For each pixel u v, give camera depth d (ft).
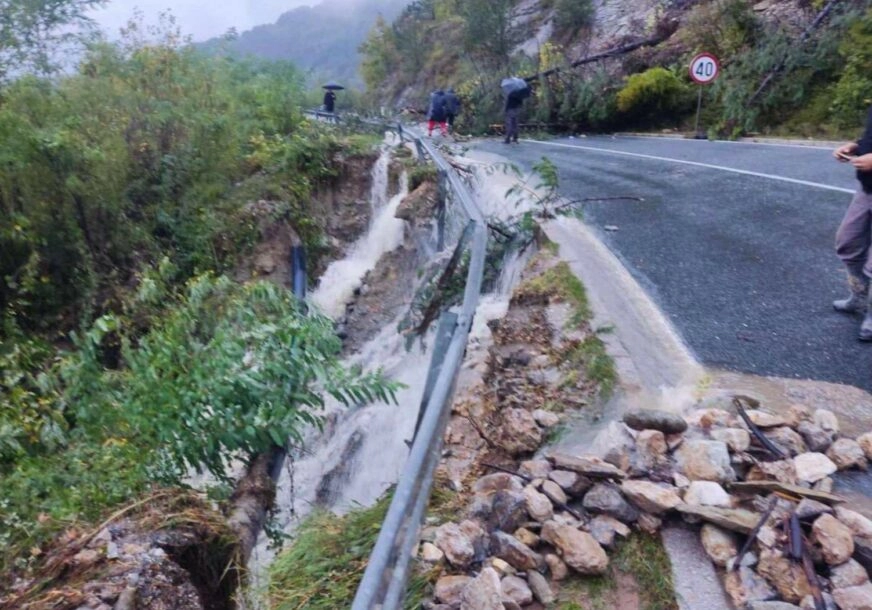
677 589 9.43
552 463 11.47
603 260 22.16
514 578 9.54
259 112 52.54
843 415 13.07
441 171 30.42
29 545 12.28
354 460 20.04
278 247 39.86
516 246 24.71
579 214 27.07
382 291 38.06
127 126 38.83
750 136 55.11
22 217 31.86
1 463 16.29
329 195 45.11
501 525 10.36
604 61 80.07
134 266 35.65
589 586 9.57
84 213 34.45
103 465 14.28
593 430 13.28
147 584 10.91
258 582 11.41
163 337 15.51
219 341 14.73
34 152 32.99
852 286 17.42
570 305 18.19
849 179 31.27
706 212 27.71
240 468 16.65
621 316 17.44
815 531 9.41
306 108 70.90
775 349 15.90
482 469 13.32
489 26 102.32
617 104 70.44
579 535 9.86
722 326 17.22
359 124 55.98
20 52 40.52
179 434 13.85
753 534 9.65
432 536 10.46
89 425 15.39
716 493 10.39
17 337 28.86
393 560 7.38
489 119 78.18
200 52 50.72
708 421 12.28
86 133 36.29
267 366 14.47
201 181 39.73
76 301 33.19
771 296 18.95
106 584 10.87
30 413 18.58
